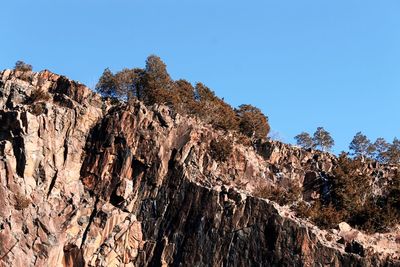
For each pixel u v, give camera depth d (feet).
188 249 254.88
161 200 267.18
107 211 264.11
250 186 282.97
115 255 258.78
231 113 324.39
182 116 293.23
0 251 248.73
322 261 242.37
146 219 265.95
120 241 260.83
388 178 301.43
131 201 268.41
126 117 280.10
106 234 261.03
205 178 270.87
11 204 256.73
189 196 263.49
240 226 252.83
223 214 256.32
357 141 350.23
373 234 269.03
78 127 279.08
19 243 251.60
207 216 257.55
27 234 253.85
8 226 252.21
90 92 294.25
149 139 276.21
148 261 258.57
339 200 285.02
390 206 282.77
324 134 355.97
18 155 264.52
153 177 271.49
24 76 301.43
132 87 317.63
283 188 288.71
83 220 263.08
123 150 275.18
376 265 239.71
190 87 331.57
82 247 256.73
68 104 284.20
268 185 288.10
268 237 248.73
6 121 270.05
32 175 264.93
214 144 286.05
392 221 273.75
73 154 274.98
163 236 260.83
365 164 309.83
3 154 262.88
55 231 257.55
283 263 244.42
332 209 274.57
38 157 267.39
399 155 339.16
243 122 324.60
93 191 270.87
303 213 266.77
